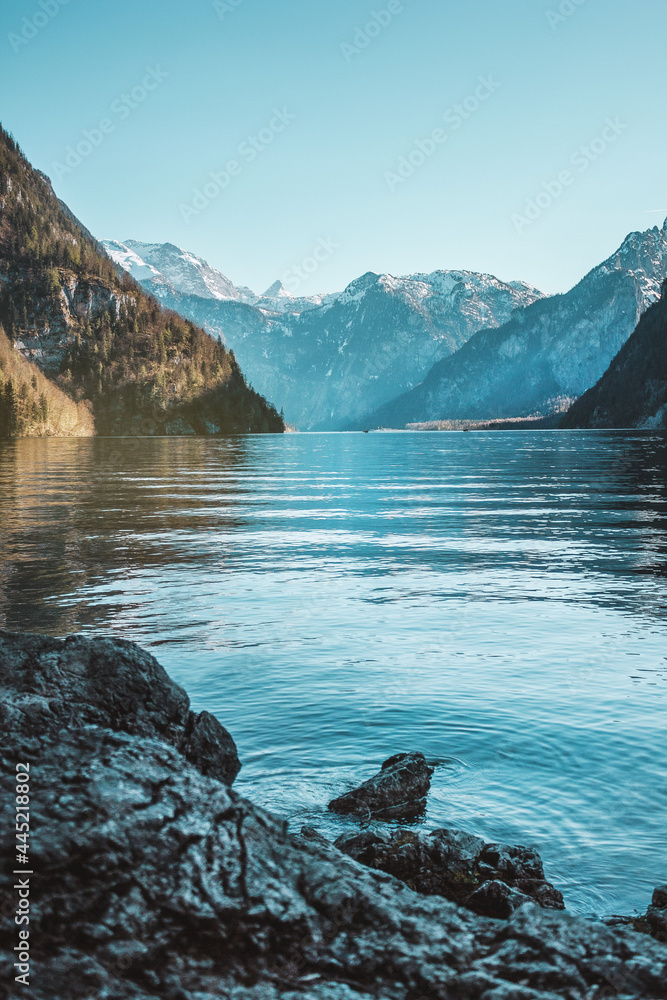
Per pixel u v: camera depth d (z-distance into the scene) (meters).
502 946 5.41
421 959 5.16
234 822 6.16
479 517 40.69
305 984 4.91
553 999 4.89
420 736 11.16
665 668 14.52
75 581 23.31
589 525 37.09
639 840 8.24
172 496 52.28
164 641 16.55
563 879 7.51
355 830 8.44
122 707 9.29
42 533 33.97
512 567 26.05
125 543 31.30
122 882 5.40
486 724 11.62
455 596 21.47
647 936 5.54
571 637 16.92
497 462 99.69
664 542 31.42
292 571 25.28
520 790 9.41
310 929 5.32
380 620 18.59
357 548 30.34
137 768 6.60
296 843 6.39
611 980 5.08
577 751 10.58
